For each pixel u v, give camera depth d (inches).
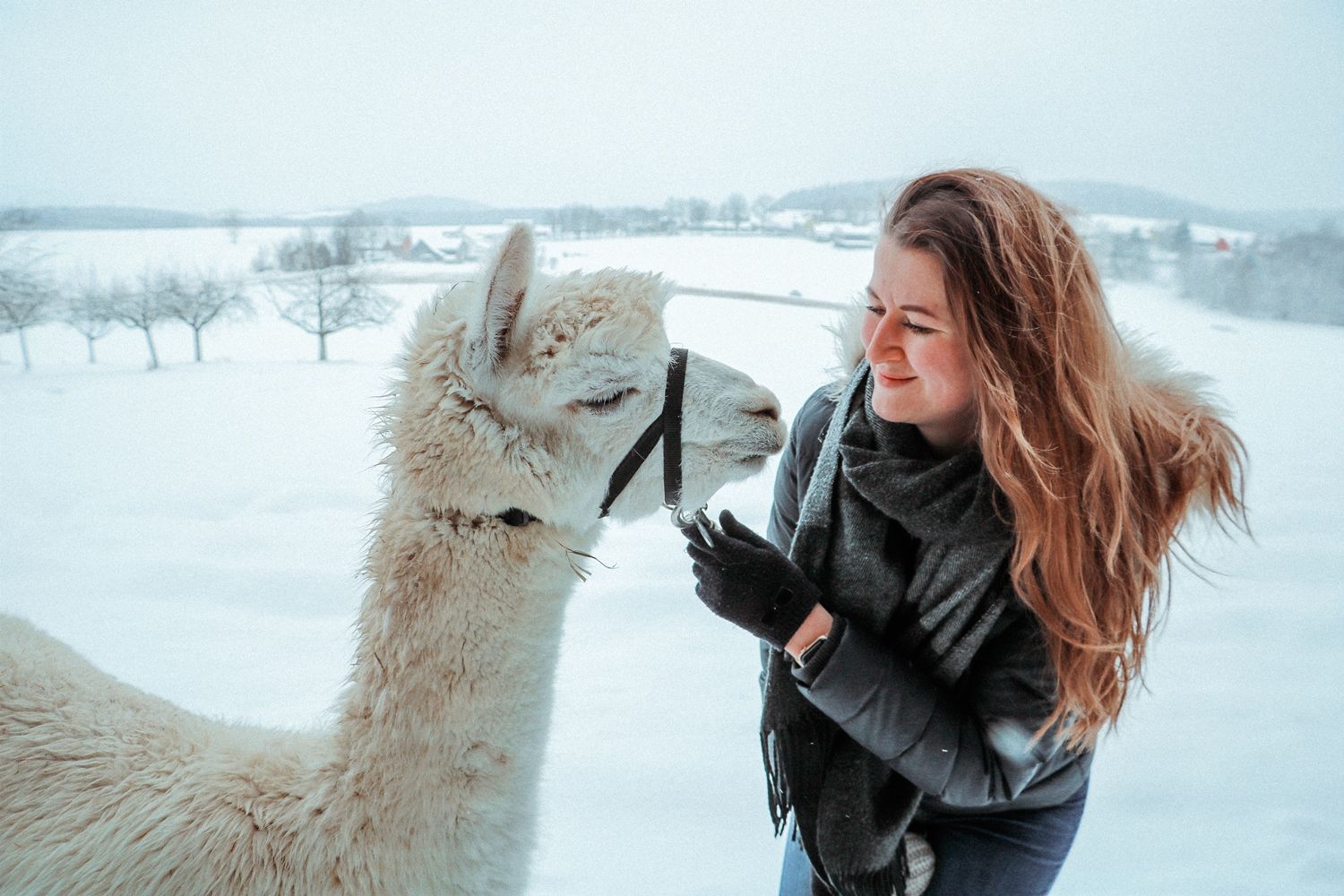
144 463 346.9
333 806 65.3
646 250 1675.7
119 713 72.9
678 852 117.7
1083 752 65.8
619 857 116.5
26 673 73.8
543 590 69.4
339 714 71.2
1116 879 113.4
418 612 66.6
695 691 160.9
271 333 985.5
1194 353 715.4
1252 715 152.9
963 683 64.2
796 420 76.8
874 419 62.5
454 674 66.4
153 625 183.5
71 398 532.7
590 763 137.0
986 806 67.7
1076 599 55.0
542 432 68.1
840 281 1166.3
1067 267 53.3
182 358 819.4
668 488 70.0
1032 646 60.7
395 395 71.9
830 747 67.9
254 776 67.9
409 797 65.1
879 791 66.9
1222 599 201.6
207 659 166.6
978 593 60.3
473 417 66.9
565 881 111.7
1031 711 61.2
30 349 883.4
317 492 283.0
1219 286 1050.7
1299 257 1195.9
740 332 661.9
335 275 959.6
